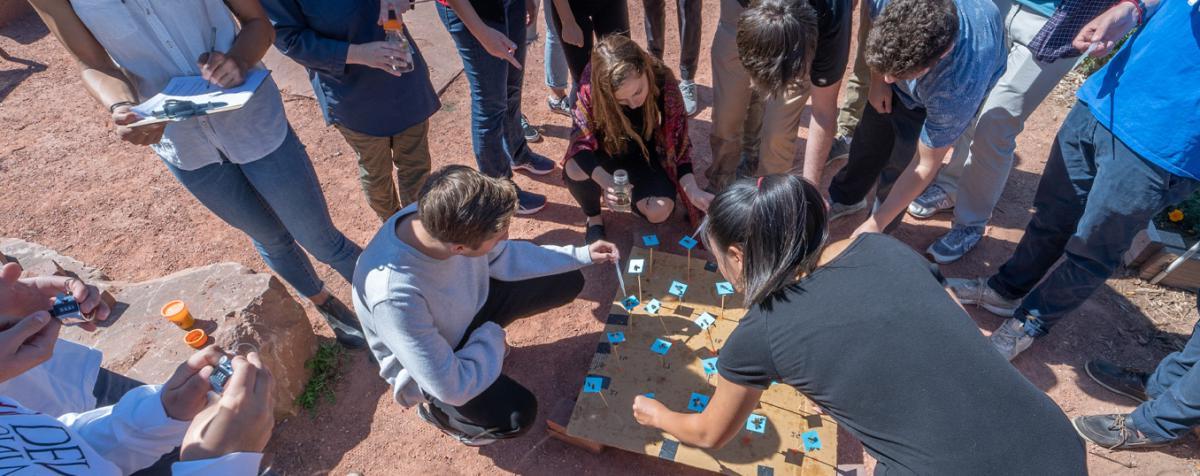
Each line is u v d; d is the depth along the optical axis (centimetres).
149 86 260
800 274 176
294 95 538
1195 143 246
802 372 175
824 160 331
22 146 503
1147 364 336
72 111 537
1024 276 340
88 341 312
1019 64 320
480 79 361
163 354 305
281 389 318
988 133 342
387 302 238
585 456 309
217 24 262
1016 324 334
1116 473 296
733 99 387
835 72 301
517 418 280
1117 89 269
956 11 242
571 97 485
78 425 169
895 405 164
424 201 218
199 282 337
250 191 299
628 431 296
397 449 317
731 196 175
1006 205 425
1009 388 162
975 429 158
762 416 286
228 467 135
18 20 634
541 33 608
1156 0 263
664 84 347
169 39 249
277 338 320
